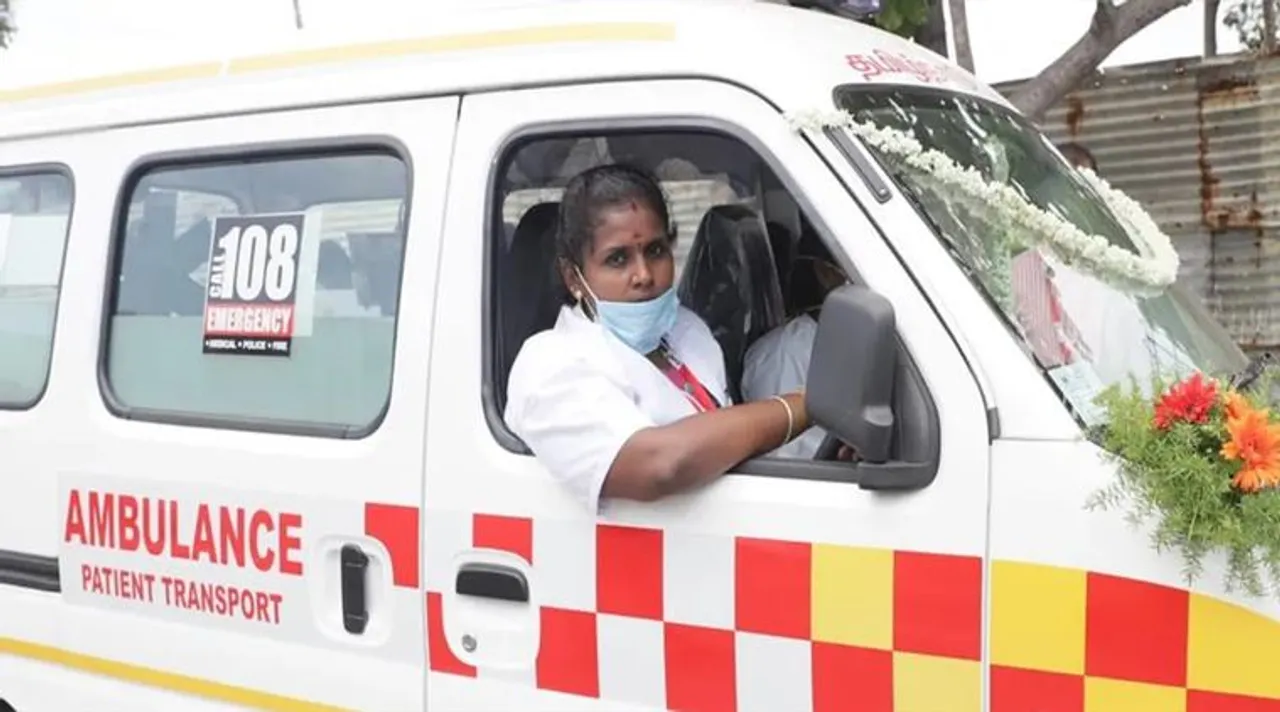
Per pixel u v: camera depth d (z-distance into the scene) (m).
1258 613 1.93
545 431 2.41
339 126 2.84
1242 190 6.05
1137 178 6.28
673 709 2.38
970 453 2.10
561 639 2.49
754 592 2.29
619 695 2.44
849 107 2.39
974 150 2.59
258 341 2.96
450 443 2.61
